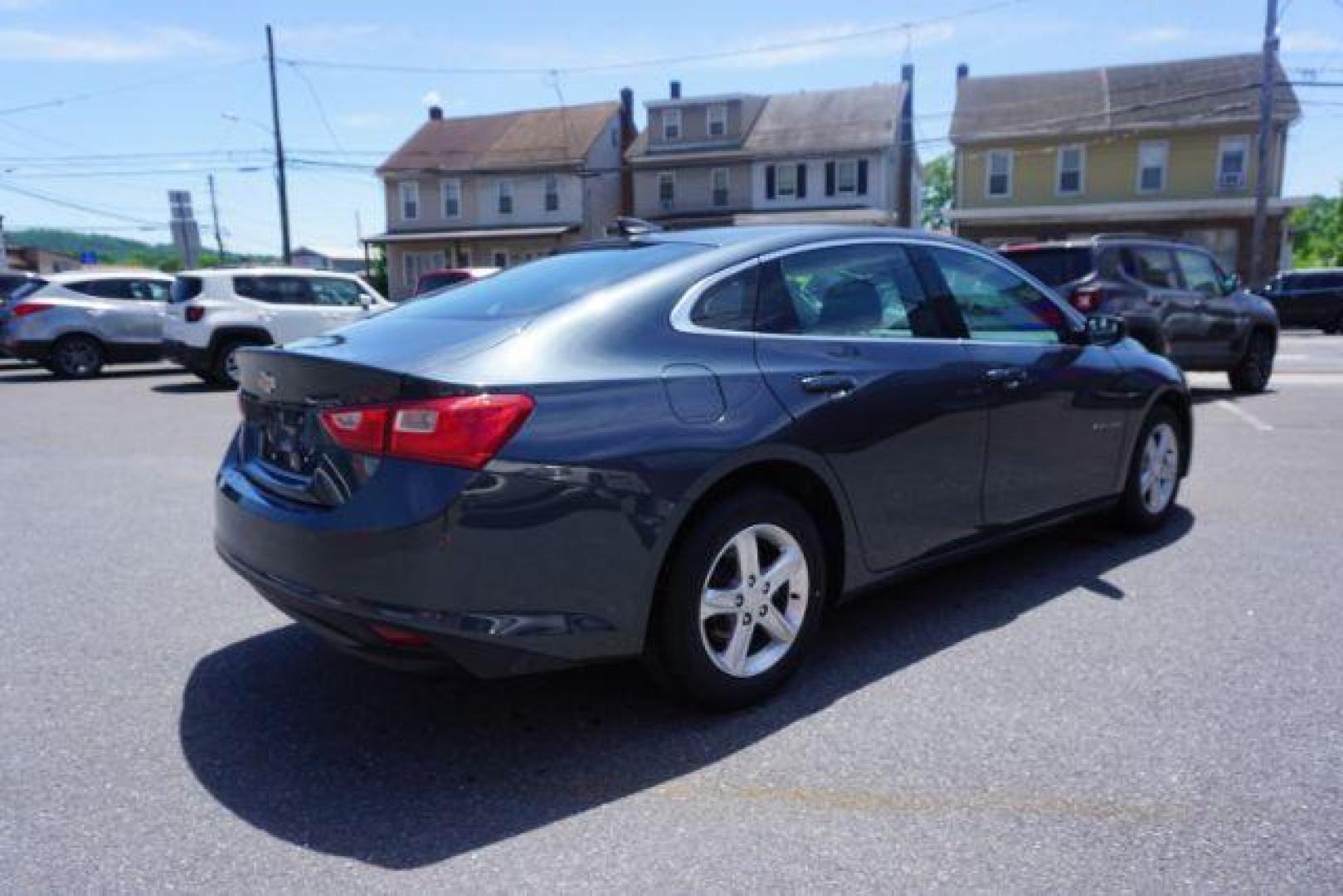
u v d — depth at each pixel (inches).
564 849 97.7
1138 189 1290.6
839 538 137.7
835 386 132.8
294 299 561.0
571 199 1569.9
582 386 111.1
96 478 284.5
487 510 103.5
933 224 2433.6
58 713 129.6
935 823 100.7
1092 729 120.0
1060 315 181.2
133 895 90.7
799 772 111.9
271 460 123.6
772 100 1609.3
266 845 98.9
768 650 130.3
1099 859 94.0
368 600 104.4
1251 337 439.8
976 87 1446.9
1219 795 104.9
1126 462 193.8
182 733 123.7
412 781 111.7
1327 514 221.9
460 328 120.8
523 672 109.4
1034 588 173.8
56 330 606.9
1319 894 88.7
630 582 112.8
